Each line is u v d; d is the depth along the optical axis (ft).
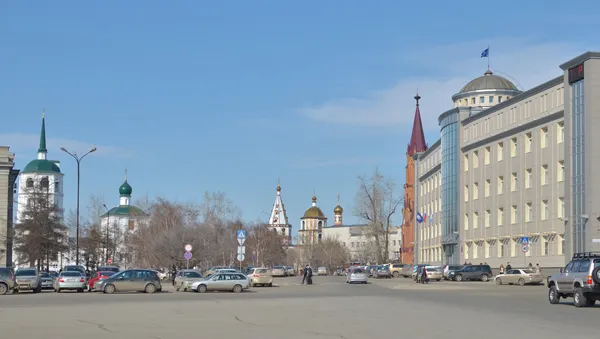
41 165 444.96
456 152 310.65
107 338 61.46
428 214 383.04
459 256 303.48
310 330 68.33
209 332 66.59
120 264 363.76
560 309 97.09
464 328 69.77
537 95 245.65
